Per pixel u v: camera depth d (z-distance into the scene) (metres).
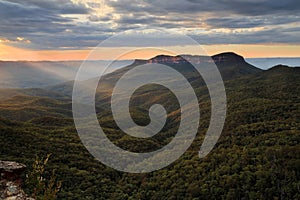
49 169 43.88
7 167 10.59
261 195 41.56
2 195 9.48
